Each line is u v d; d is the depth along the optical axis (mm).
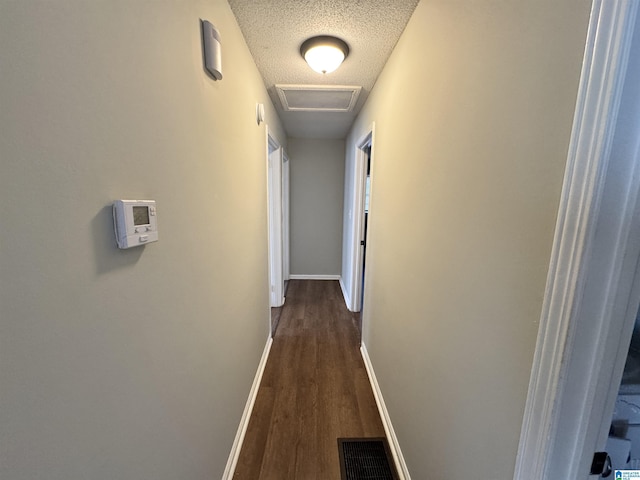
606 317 453
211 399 1080
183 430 853
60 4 415
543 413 505
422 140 1129
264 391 1910
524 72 563
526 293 550
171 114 747
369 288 2203
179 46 787
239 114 1396
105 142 509
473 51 759
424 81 1114
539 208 518
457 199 840
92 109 478
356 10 1258
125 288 573
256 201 1840
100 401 512
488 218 684
